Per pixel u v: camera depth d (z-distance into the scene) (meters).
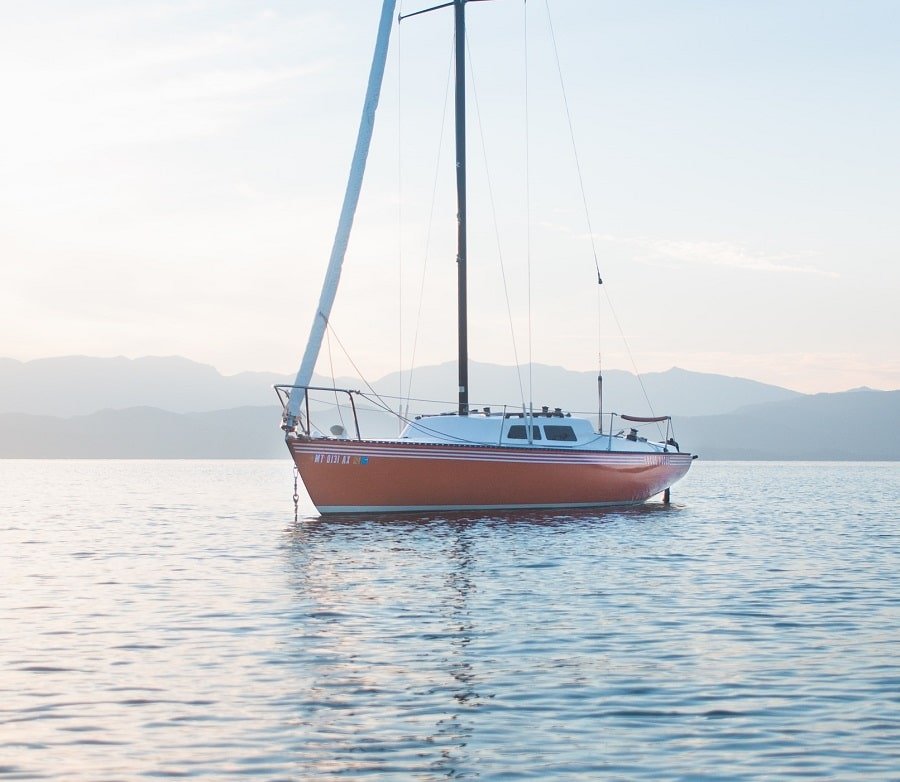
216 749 10.08
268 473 148.88
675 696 12.00
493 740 10.34
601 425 41.56
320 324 34.94
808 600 19.30
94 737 10.48
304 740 10.34
